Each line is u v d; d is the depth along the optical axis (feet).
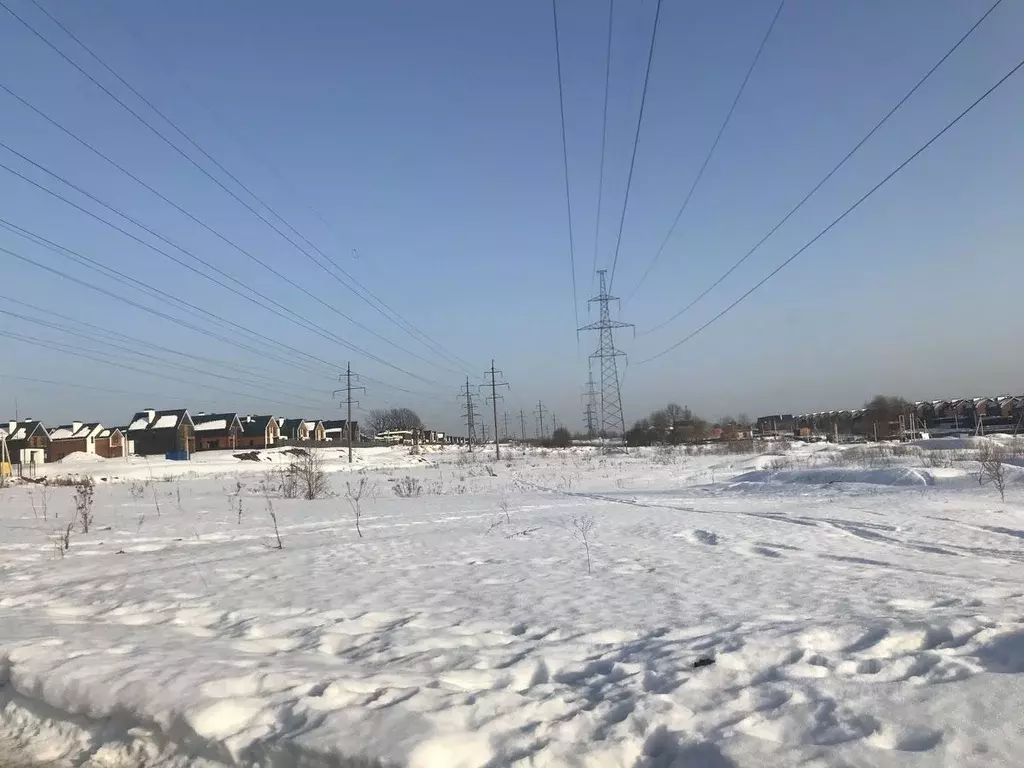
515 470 142.92
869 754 11.47
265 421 312.09
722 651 17.33
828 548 35.58
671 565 31.65
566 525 49.39
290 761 11.92
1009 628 18.26
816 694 14.24
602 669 16.97
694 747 12.19
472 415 332.80
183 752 13.03
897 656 16.65
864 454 120.37
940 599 22.77
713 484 92.84
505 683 15.96
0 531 50.47
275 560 35.78
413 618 22.38
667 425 362.12
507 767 11.53
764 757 11.53
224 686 14.64
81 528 51.72
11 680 16.02
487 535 44.96
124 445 286.46
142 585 29.19
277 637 20.63
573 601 24.45
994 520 44.06
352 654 18.71
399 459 218.38
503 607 23.72
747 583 26.86
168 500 80.12
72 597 26.99
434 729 12.30
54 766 13.19
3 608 25.25
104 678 15.20
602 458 179.52
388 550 38.86
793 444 200.85
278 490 94.22
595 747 12.23
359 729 12.34
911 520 44.80
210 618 23.27
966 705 13.14
